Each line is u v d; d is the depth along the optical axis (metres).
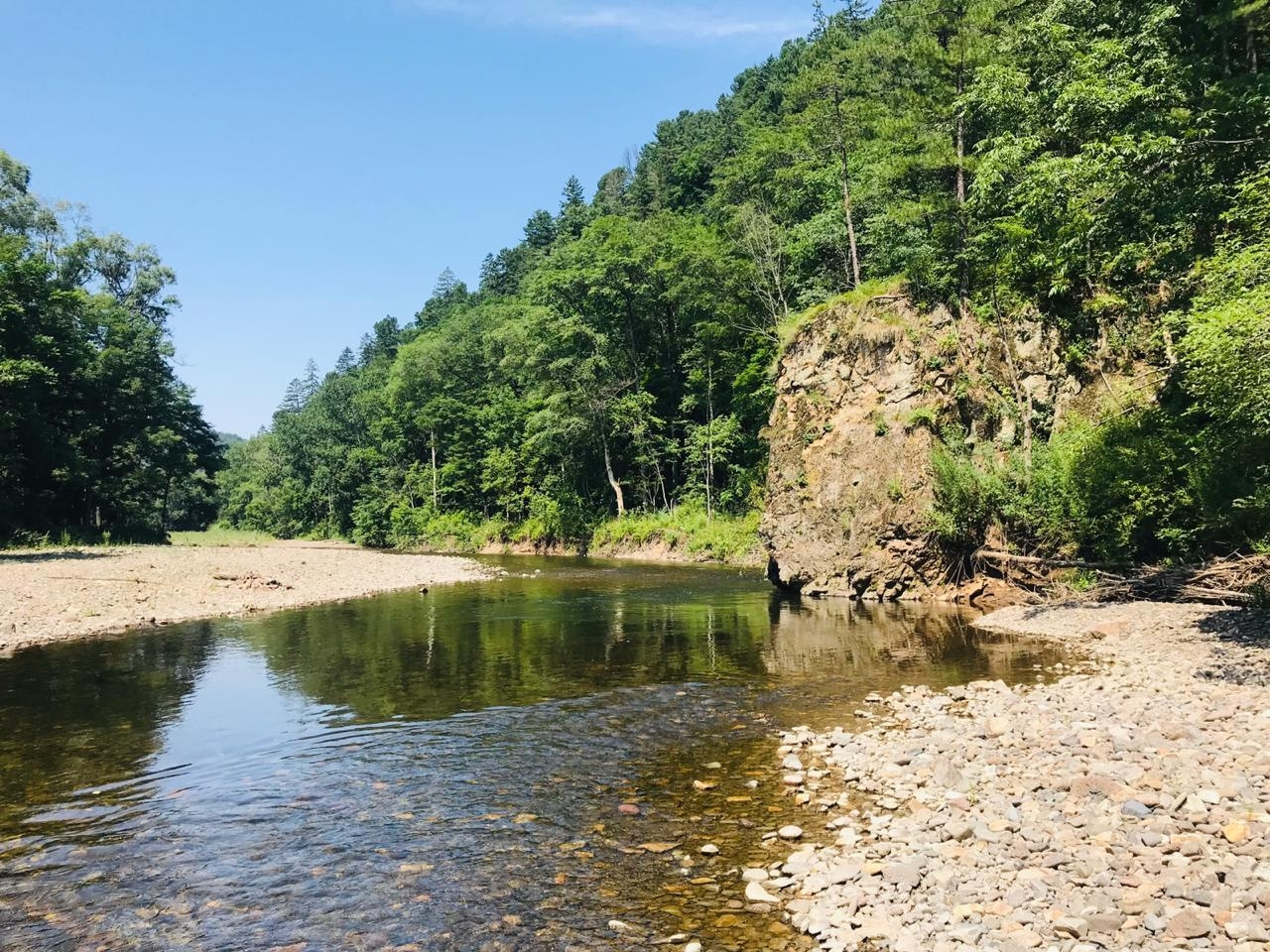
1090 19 22.84
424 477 80.00
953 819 7.03
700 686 13.48
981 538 23.11
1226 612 15.56
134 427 60.56
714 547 44.28
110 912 6.11
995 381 25.72
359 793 8.71
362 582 33.22
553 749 10.19
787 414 29.28
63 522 54.28
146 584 28.22
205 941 5.66
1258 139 17.20
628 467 58.81
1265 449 15.08
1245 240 16.12
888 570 24.45
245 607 24.33
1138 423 20.48
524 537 62.06
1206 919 4.86
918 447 24.69
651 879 6.48
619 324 58.03
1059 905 5.40
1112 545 19.73
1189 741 8.32
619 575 36.81
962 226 27.77
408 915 5.98
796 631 19.09
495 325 83.19
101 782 9.18
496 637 19.06
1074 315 25.09
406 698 13.07
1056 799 7.29
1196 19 21.12
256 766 9.73
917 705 11.52
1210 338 12.14
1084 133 20.64
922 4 30.89
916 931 5.29
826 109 39.44
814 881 6.16
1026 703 10.82
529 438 61.50
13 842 7.50
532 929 5.72
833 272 43.72
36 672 15.15
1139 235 20.16
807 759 9.48
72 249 60.12
